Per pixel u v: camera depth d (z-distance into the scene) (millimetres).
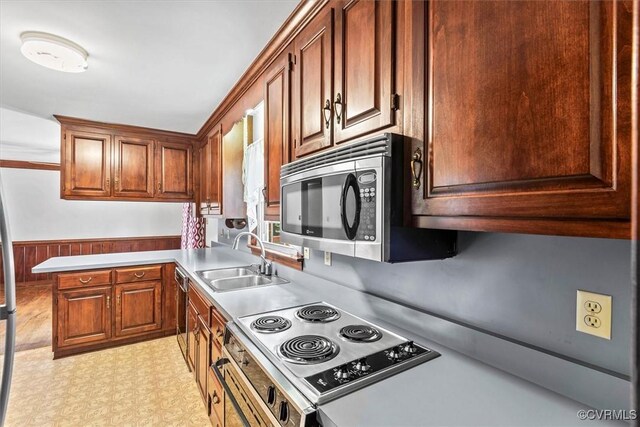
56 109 2988
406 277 1358
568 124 585
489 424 752
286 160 1715
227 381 1406
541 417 777
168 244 6410
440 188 850
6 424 1965
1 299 4840
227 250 3713
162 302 3324
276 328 1318
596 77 546
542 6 623
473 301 1107
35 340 3289
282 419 887
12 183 5449
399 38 997
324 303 1695
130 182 3643
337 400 844
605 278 807
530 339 957
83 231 5855
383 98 1049
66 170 3311
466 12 775
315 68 1452
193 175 4035
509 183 688
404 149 967
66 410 2107
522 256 973
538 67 630
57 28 1704
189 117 3256
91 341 2990
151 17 1613
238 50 1938
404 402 836
